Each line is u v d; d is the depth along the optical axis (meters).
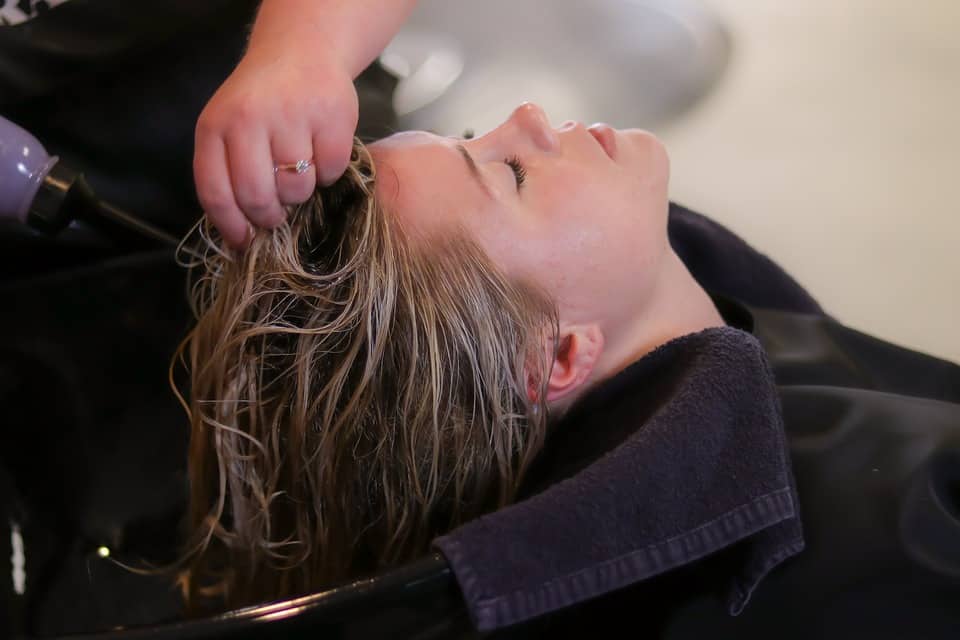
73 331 0.77
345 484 0.59
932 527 0.55
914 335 0.90
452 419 0.58
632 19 1.11
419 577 0.44
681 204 0.99
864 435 0.60
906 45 1.10
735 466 0.53
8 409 0.72
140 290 0.79
